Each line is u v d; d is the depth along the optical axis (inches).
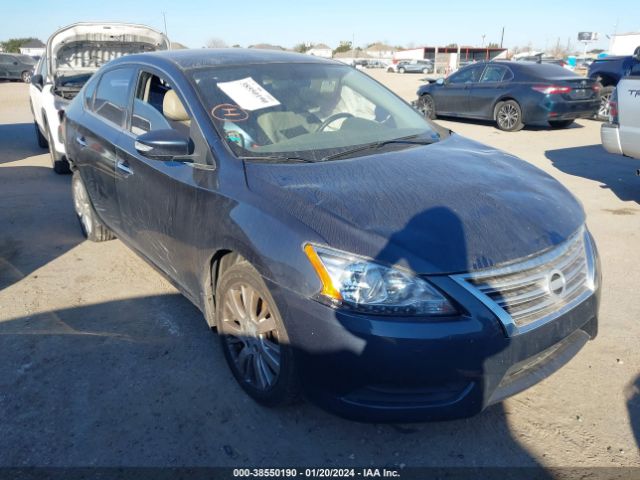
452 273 91.4
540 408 113.9
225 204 112.0
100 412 113.4
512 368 94.5
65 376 124.9
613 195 264.8
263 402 112.0
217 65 145.0
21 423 110.3
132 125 155.6
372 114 148.8
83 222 207.3
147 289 168.2
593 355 131.2
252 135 125.8
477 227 98.6
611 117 250.5
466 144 142.3
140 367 128.2
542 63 484.4
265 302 104.1
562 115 449.7
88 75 323.3
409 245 93.0
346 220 97.0
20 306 157.4
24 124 534.6
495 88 478.6
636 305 155.0
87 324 147.5
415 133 144.8
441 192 107.8
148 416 112.3
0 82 1245.1
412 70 2063.2
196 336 141.2
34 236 213.2
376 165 119.3
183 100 133.5
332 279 92.6
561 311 100.4
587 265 111.0
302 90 144.9
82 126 184.2
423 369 89.7
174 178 128.3
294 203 102.7
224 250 113.9
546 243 100.7
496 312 91.5
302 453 102.9
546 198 113.7
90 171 179.5
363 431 108.0
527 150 382.9
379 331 89.4
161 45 362.3
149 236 146.6
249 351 113.7
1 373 126.0
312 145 127.3
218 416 112.2
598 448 102.9
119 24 343.9
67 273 179.6
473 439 105.7
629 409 113.0
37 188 281.9
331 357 92.9
